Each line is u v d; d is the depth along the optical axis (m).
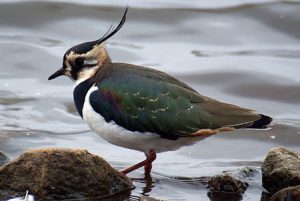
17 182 13.08
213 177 14.15
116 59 21.02
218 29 22.78
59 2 23.64
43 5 23.42
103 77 14.04
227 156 16.02
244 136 17.02
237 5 23.81
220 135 17.00
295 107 18.89
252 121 13.72
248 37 22.52
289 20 23.05
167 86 13.88
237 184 13.80
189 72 20.31
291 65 20.89
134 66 14.31
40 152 13.18
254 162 15.66
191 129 13.68
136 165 14.42
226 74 20.23
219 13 23.48
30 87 19.30
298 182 13.44
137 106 13.71
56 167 13.10
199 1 24.22
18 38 21.92
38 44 21.58
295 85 19.77
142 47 21.83
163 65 20.70
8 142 16.12
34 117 17.62
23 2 23.45
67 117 17.72
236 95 19.47
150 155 14.34
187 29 22.78
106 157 15.62
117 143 14.10
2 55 20.91
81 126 17.31
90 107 13.84
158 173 14.77
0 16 23.00
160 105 13.71
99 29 22.53
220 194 13.77
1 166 13.85
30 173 13.09
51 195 13.09
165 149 14.25
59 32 22.42
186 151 16.12
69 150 13.21
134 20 23.03
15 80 19.72
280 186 13.65
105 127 13.85
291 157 13.91
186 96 13.88
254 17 23.30
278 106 18.92
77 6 23.55
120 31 22.56
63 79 19.83
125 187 13.66
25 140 16.31
